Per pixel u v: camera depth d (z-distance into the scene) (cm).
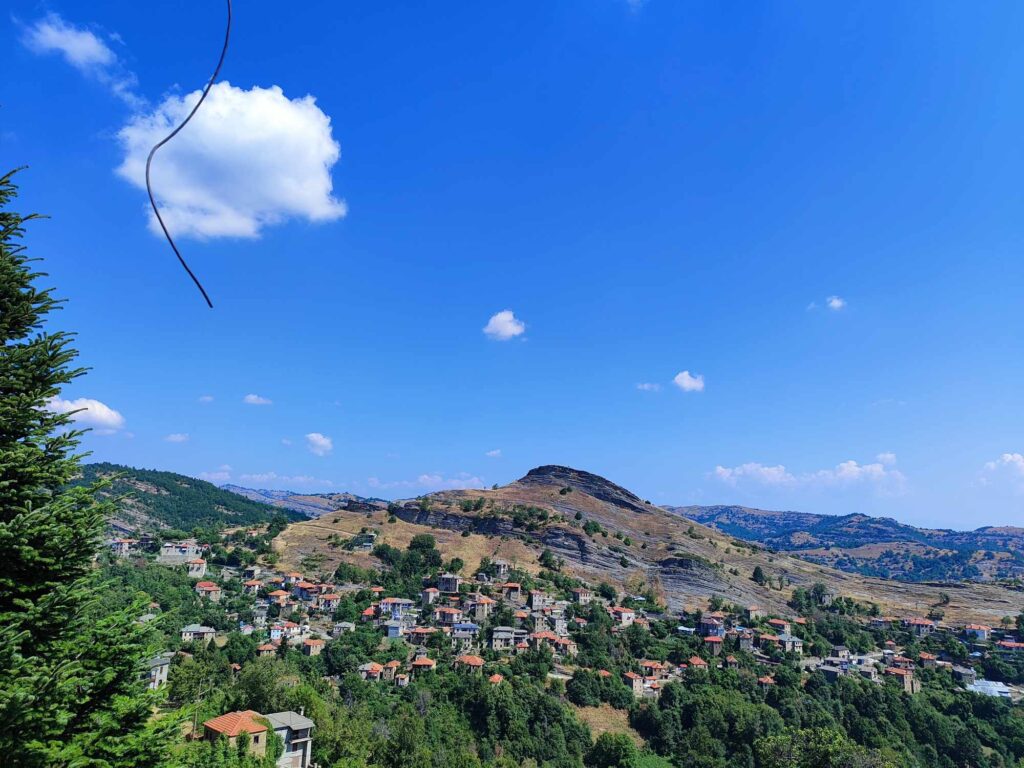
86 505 1981
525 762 9488
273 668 8738
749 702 12144
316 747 7425
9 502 1886
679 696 11862
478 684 10831
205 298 1427
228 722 6725
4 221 2047
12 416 1908
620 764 9762
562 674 12825
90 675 1823
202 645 11069
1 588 1811
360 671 11344
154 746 1883
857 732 11681
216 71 1480
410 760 7919
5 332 2042
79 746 1734
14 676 1644
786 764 7531
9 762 1571
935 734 11656
